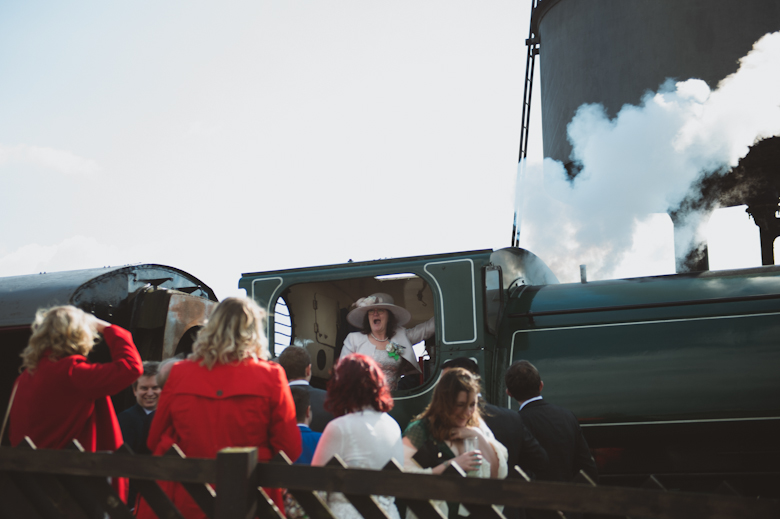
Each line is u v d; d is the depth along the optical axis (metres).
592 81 11.97
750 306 5.64
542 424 4.38
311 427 5.09
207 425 3.08
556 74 12.95
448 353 5.88
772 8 10.77
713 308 5.72
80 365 3.35
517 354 6.01
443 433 3.43
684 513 2.17
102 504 2.64
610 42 11.80
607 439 5.63
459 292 5.96
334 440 3.13
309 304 7.28
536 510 2.33
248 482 2.41
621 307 5.97
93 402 3.48
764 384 5.30
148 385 4.76
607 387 5.63
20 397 3.40
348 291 7.84
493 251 6.00
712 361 5.48
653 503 2.19
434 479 2.33
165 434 3.20
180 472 2.52
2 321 6.55
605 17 11.94
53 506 2.74
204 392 3.10
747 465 5.36
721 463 5.42
